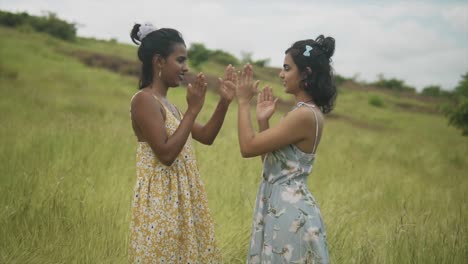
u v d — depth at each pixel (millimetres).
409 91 53125
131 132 8203
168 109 2725
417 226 4496
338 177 7207
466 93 14430
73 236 3680
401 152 12008
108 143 6867
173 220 2656
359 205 5730
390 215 5289
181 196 2723
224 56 50969
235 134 9977
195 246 2730
